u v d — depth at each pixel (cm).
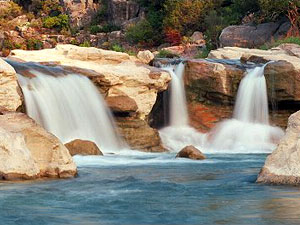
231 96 2866
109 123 2556
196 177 1509
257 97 2823
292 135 1385
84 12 6662
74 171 1494
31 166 1434
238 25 4791
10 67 2139
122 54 2822
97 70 2575
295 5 4306
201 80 2866
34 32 6456
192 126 2847
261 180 1362
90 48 2808
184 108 2880
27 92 2264
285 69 2755
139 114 2653
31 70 2388
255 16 4644
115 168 1733
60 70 2489
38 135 1477
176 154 2334
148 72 2698
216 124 2825
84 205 1083
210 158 2142
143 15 5997
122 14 6253
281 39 4041
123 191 1252
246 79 2862
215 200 1137
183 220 953
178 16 5291
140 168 1741
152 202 1113
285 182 1325
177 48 4891
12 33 6378
